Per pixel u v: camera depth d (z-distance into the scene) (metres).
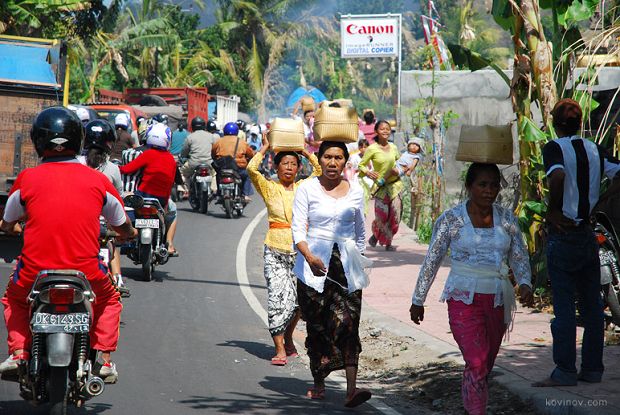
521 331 11.49
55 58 18.48
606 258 10.70
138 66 63.66
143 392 8.73
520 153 13.72
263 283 16.36
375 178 20.00
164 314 12.95
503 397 8.58
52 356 6.66
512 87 13.80
